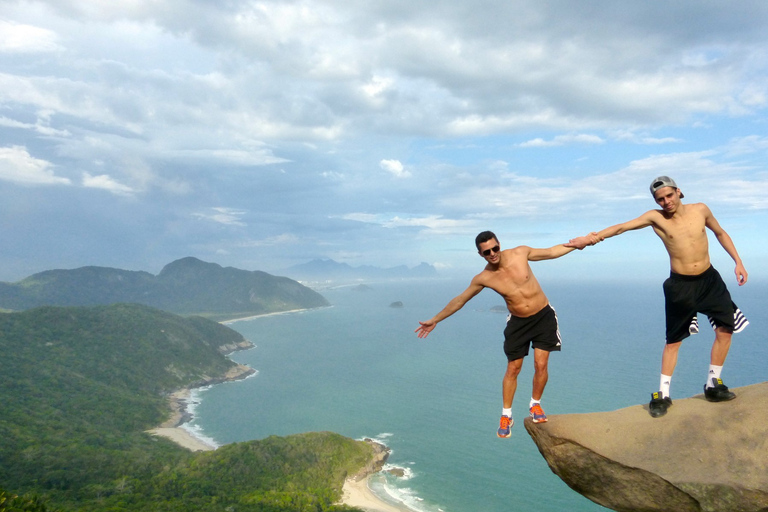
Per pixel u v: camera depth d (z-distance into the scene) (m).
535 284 7.50
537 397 7.75
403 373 171.38
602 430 7.16
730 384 121.44
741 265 7.21
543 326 7.48
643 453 6.61
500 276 7.52
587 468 6.96
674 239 7.28
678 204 7.27
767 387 7.11
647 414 7.37
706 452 6.29
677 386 125.06
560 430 7.29
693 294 7.18
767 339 184.62
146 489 73.00
